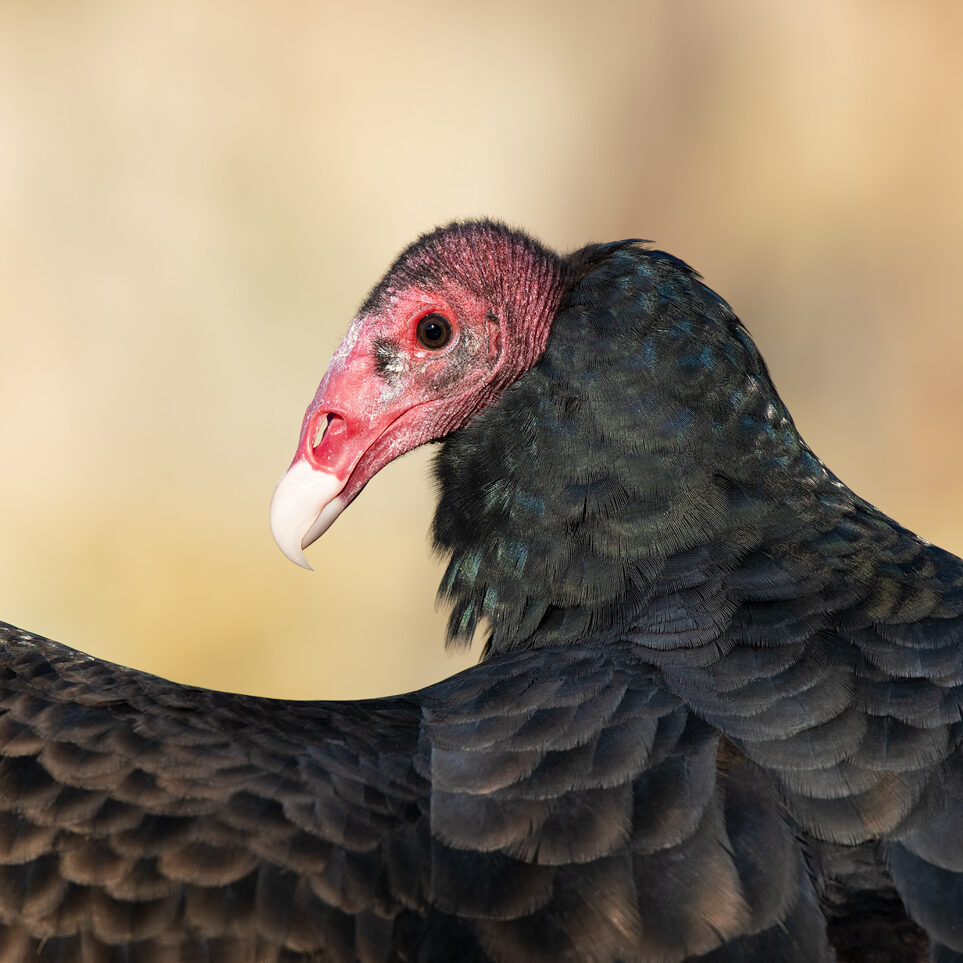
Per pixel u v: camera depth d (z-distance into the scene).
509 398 6.67
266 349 22.45
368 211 24.31
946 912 4.66
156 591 18.52
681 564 6.12
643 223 23.97
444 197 24.50
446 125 24.98
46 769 5.07
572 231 24.56
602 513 6.27
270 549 19.12
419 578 18.70
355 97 24.83
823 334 21.83
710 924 4.63
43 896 4.84
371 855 4.88
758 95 23.17
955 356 21.41
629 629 5.94
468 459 6.74
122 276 22.97
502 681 5.71
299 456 7.28
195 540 19.33
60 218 23.39
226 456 20.95
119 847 4.87
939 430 20.97
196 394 21.83
